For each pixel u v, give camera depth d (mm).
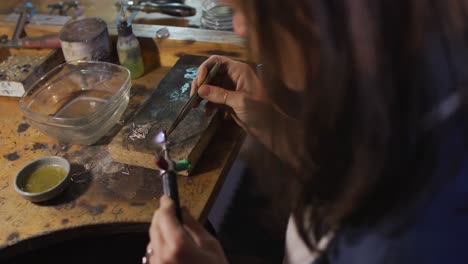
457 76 400
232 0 480
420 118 409
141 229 846
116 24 1359
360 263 492
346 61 394
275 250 1378
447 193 429
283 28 446
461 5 385
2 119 1114
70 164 959
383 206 451
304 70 469
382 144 411
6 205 877
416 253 449
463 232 434
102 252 1109
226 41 1212
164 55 1270
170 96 1052
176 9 1514
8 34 1381
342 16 386
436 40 391
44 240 831
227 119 1051
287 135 579
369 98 394
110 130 1051
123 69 1131
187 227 638
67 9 1563
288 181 708
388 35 376
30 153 1008
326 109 431
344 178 473
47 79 1164
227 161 950
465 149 418
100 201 875
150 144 924
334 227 509
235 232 1445
